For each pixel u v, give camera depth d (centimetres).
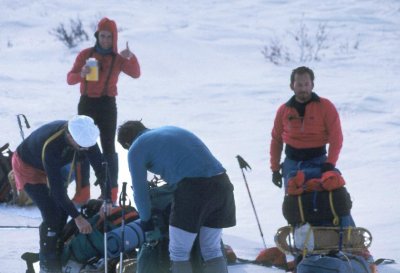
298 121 1698
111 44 2250
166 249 1452
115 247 1568
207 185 1383
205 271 1430
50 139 1545
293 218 1482
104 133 2234
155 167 1402
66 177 1866
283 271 1639
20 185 1642
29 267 1641
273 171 1788
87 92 2233
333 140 1666
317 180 1485
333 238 1462
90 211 1675
